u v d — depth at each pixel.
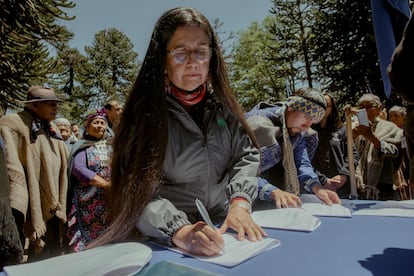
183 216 0.80
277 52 15.21
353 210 1.18
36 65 5.51
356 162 2.50
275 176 1.58
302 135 1.58
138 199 0.77
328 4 11.99
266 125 1.42
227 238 0.79
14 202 1.83
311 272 0.58
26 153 2.07
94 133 2.49
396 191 2.80
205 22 0.86
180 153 0.87
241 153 1.00
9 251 0.98
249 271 0.60
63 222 2.36
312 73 13.52
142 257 0.63
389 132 2.71
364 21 10.95
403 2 0.76
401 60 0.58
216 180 0.96
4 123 2.07
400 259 0.64
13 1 4.62
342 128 2.43
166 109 0.82
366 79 10.76
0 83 5.17
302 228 0.88
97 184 2.04
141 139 0.79
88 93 20.98
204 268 0.62
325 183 2.07
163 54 0.84
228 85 0.94
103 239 0.78
